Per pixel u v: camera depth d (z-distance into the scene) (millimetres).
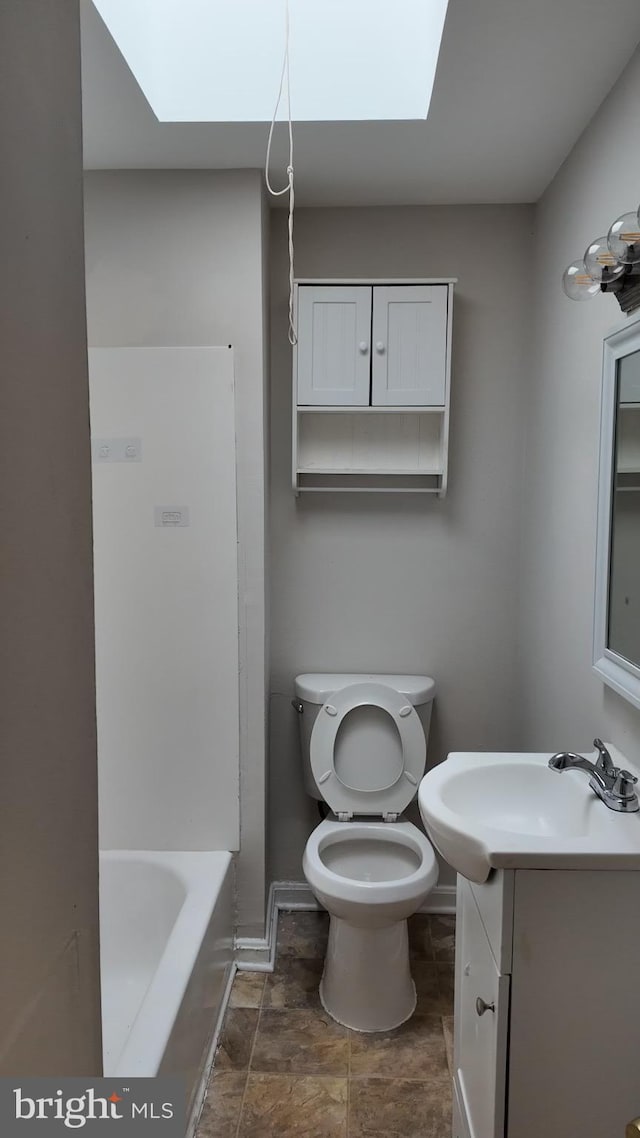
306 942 2463
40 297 735
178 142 1998
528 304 2457
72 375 830
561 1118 1249
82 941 874
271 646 2598
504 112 1805
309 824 2652
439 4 1556
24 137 695
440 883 2631
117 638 2279
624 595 1524
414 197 2377
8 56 659
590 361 1804
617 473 1571
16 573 684
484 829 1270
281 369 2494
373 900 1928
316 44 1844
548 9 1407
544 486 2234
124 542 2252
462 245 2455
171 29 1846
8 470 663
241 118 1862
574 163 1977
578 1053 1234
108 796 2318
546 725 2180
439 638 2576
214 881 2115
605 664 1622
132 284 2229
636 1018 1227
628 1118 1241
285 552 2564
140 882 2234
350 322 2314
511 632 2561
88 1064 896
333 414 2490
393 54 1833
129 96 1737
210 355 2195
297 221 2467
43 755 752
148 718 2297
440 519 2537
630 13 1422
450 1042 1993
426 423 2480
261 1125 1722
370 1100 1795
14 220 673
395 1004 2061
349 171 2180
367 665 2594
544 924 1211
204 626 2264
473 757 1654
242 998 2178
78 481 851
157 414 2215
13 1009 684
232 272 2209
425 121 1856
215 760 2299
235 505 2236
